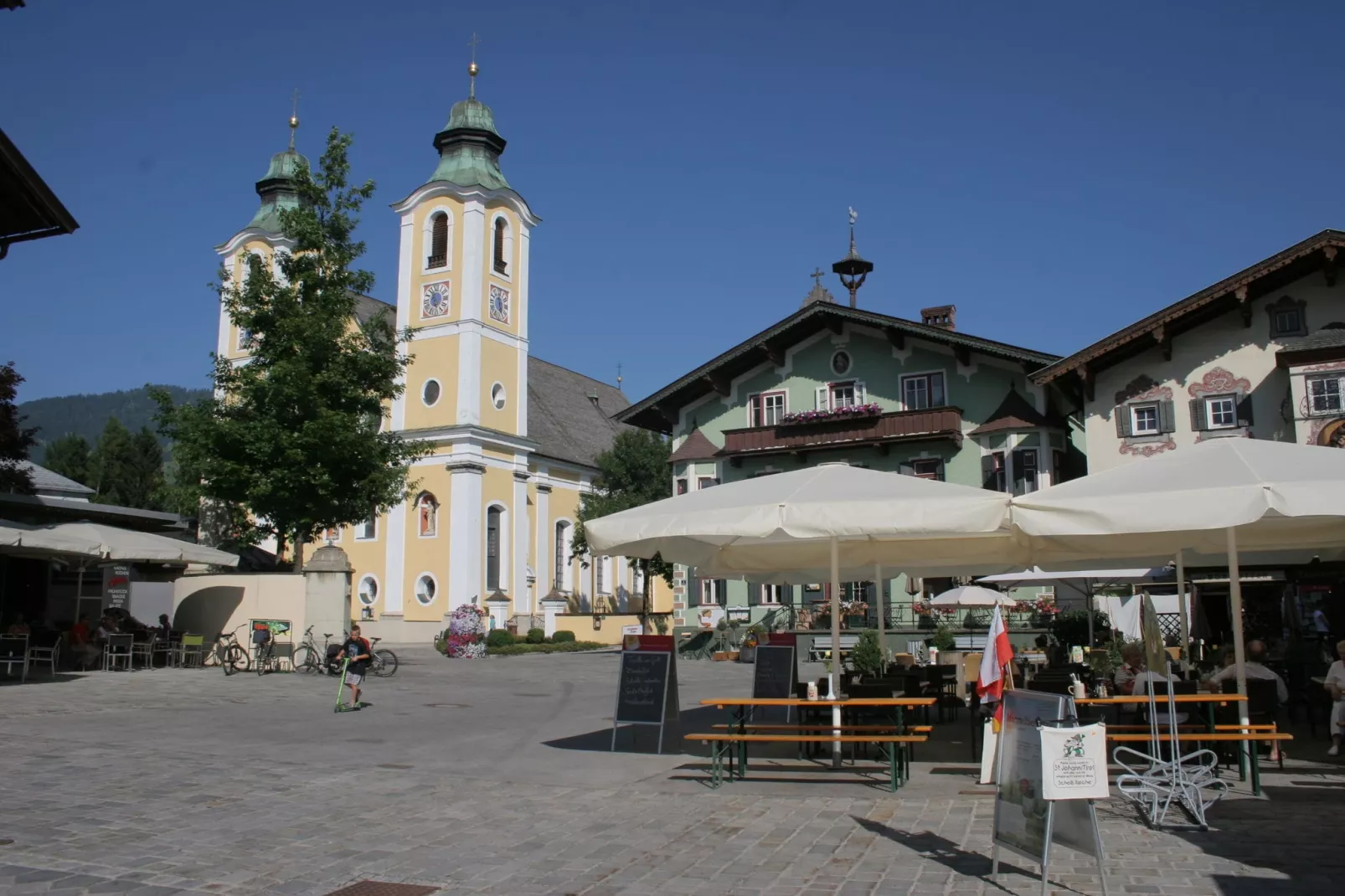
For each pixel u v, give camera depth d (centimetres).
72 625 2712
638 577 6112
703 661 3716
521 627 4681
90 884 720
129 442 7425
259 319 2873
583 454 5878
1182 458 1042
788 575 1670
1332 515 908
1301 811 915
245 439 2753
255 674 2503
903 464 3738
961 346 3603
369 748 1352
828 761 1243
